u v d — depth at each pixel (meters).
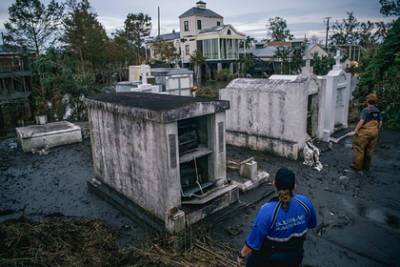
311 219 3.16
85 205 7.55
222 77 40.94
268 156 10.62
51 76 19.75
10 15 22.42
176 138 5.66
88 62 32.97
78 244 5.44
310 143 10.16
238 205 6.91
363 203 7.12
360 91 15.97
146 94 8.34
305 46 38.72
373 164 9.55
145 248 5.49
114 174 7.36
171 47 41.59
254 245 3.02
